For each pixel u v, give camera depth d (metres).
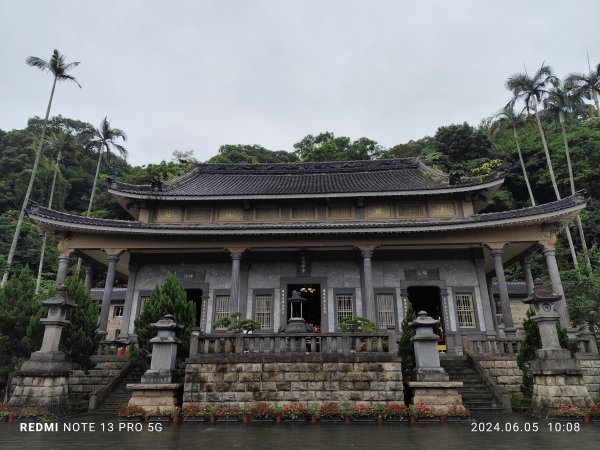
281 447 7.93
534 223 19.03
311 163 29.92
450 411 11.10
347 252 21.80
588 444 8.17
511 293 29.94
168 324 12.55
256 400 11.90
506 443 8.30
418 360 12.07
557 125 52.69
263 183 27.05
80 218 19.41
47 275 44.19
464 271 21.23
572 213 18.30
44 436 9.21
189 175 27.69
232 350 12.90
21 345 14.07
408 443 8.30
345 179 27.50
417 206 22.23
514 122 42.28
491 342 16.09
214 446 8.04
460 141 53.34
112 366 15.93
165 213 22.61
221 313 21.22
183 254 22.22
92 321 14.91
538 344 13.08
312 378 12.09
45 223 19.22
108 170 68.06
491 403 13.20
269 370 12.20
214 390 12.00
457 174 22.09
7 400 13.41
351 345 12.96
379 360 12.20
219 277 21.81
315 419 11.13
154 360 12.27
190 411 11.41
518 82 37.56
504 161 49.22
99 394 13.75
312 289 22.08
